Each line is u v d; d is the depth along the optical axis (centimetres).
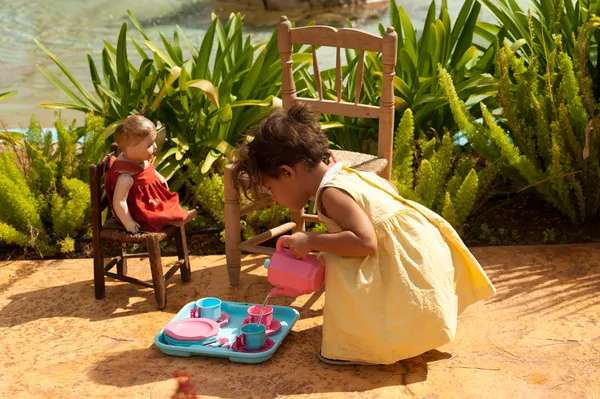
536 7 489
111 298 347
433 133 465
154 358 292
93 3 1239
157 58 471
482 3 482
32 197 408
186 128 462
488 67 474
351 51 516
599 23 413
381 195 279
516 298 330
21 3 1232
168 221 339
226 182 346
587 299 325
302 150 267
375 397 261
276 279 283
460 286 290
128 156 328
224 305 326
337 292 271
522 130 420
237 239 354
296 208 284
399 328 265
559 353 285
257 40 929
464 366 279
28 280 367
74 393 267
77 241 411
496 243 399
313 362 286
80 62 821
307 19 1097
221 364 286
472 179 381
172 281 366
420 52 477
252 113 461
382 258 272
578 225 410
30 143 439
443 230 286
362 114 358
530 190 432
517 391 261
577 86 390
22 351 299
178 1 1274
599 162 399
